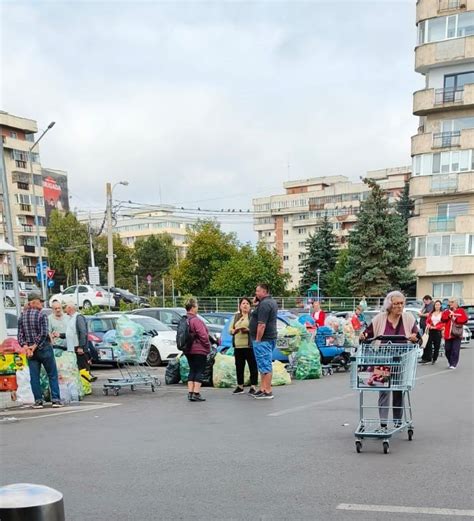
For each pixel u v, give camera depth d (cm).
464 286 4247
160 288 8369
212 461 625
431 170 4253
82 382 1152
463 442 693
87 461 640
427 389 1146
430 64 4147
